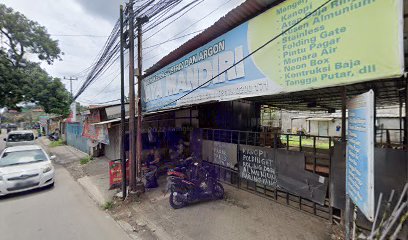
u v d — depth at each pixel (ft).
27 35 47.83
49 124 107.24
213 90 16.14
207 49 16.58
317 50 9.80
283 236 12.41
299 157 15.08
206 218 15.02
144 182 22.86
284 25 11.21
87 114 44.96
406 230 8.83
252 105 30.73
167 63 22.22
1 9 43.88
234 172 20.31
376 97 21.94
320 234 12.44
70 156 45.65
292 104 30.25
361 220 11.37
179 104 20.21
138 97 21.03
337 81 9.16
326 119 59.88
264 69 12.26
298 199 16.74
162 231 13.66
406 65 9.89
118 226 14.75
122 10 19.24
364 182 7.02
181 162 21.26
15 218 16.07
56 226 14.78
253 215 15.12
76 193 21.77
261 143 23.12
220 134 22.90
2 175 20.26
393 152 10.11
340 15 8.98
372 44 8.08
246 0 11.59
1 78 40.01
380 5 7.86
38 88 45.88
